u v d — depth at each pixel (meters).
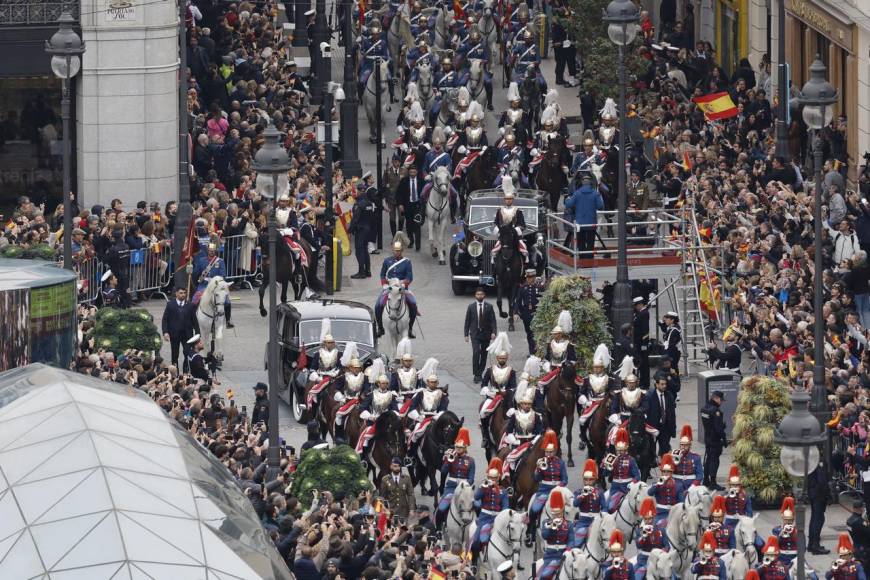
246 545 97.19
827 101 161.00
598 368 170.00
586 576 142.50
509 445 161.00
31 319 158.50
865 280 184.75
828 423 165.75
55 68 184.38
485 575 148.75
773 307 184.75
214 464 107.81
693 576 145.00
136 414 108.12
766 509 169.25
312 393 176.75
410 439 164.12
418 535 140.00
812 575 141.00
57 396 107.06
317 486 150.00
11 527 94.00
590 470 148.38
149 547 93.25
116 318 183.12
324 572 130.25
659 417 169.88
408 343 166.75
